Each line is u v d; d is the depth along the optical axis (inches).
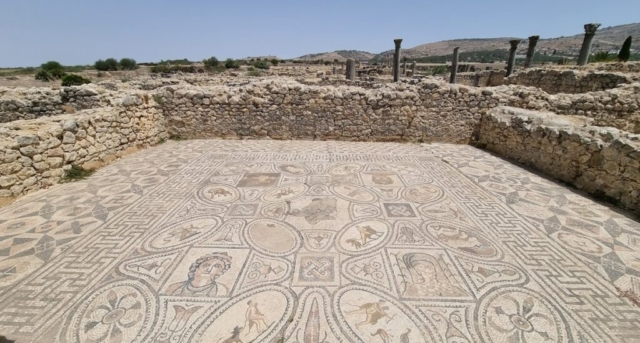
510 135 265.9
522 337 85.8
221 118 321.1
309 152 277.0
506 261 120.1
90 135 220.8
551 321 91.6
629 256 124.2
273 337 84.4
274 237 134.8
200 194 180.1
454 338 85.1
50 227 139.7
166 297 98.4
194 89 319.0
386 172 224.5
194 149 284.7
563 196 184.1
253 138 326.3
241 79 559.2
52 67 1104.8
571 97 310.0
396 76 621.0
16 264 112.9
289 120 320.8
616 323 91.2
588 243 133.5
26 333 84.1
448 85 311.1
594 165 186.4
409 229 143.0
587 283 108.3
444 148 301.6
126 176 209.5
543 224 149.6
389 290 103.2
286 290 102.3
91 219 148.0
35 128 188.7
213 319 90.1
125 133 260.4
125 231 137.7
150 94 296.5
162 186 191.9
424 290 103.5
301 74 945.5
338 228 143.2
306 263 116.6
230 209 161.3
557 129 215.3
